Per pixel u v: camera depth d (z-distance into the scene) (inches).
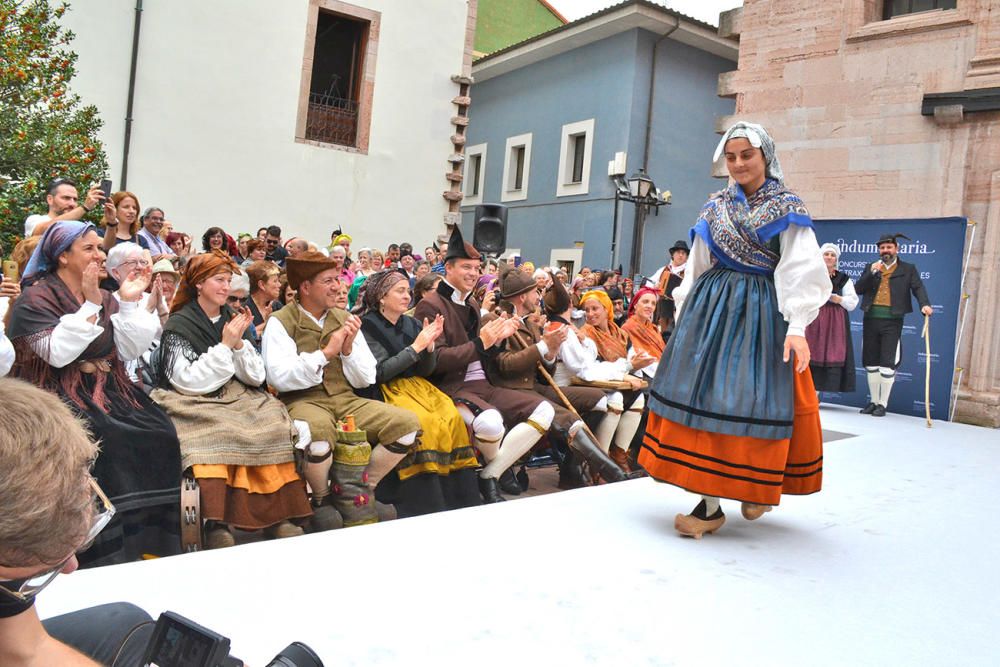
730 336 131.3
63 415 38.9
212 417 137.2
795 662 92.0
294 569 110.1
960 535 149.5
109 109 492.4
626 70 796.6
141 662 43.3
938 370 321.4
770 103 378.0
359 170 582.2
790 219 127.5
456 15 611.2
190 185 522.3
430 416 165.0
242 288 191.0
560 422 188.7
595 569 117.9
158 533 128.3
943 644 100.0
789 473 135.5
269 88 544.1
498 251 290.5
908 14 349.4
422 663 85.4
